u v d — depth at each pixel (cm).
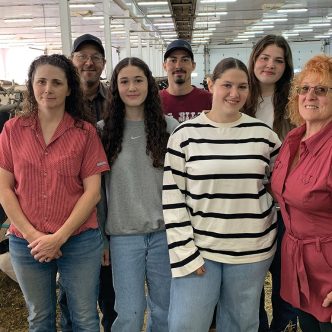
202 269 171
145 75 188
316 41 2048
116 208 188
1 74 1856
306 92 157
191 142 172
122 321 189
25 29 1241
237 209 168
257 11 1127
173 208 176
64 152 173
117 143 188
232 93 168
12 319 272
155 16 1096
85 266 182
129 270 188
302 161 160
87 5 823
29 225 171
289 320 225
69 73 181
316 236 157
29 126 175
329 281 155
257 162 169
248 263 172
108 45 771
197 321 172
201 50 2098
